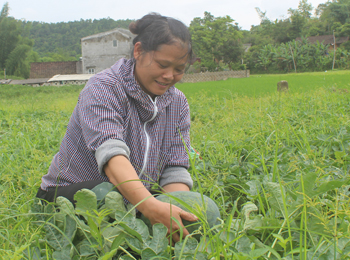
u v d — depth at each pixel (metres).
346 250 1.17
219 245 1.16
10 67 60.91
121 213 1.27
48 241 1.30
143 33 1.49
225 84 17.64
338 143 2.77
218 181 2.12
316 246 1.24
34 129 4.72
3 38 61.94
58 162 1.72
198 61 46.41
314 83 12.92
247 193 1.75
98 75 1.62
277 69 47.25
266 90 11.10
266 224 1.42
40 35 134.88
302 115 4.42
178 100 1.85
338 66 41.66
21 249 1.09
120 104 1.59
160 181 1.84
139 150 1.67
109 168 1.36
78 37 135.00
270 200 1.46
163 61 1.44
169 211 1.31
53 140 3.83
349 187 1.76
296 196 1.45
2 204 1.77
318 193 1.39
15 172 2.54
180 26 1.45
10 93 22.27
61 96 20.11
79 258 1.21
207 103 7.57
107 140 1.40
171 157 1.83
